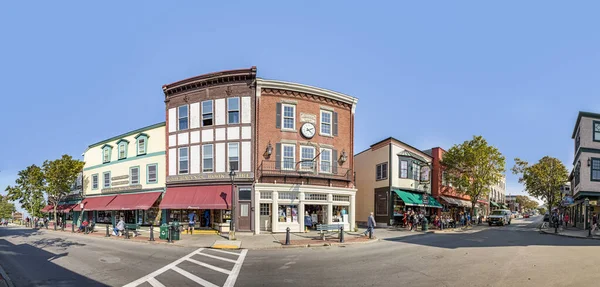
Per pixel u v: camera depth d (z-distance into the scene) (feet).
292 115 88.94
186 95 91.25
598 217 106.52
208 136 87.35
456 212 159.63
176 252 55.52
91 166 120.26
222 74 86.58
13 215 295.28
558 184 141.49
